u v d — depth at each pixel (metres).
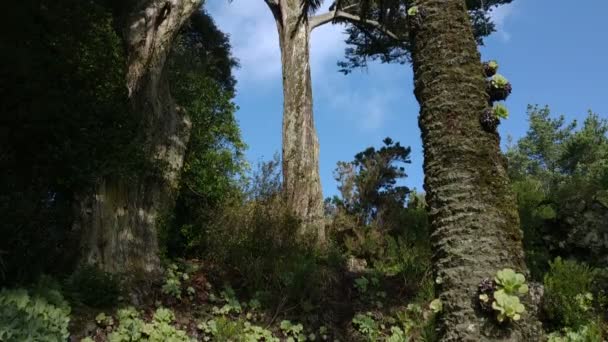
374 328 8.38
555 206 10.20
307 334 8.17
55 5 8.25
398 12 16.09
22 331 5.33
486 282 3.13
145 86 9.28
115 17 10.09
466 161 3.46
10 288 6.33
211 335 7.55
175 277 8.38
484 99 3.69
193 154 11.04
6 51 7.28
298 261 9.30
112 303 7.20
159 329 7.02
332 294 9.08
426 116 3.71
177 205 10.69
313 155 13.74
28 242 6.63
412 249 10.67
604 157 36.84
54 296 6.39
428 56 3.81
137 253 8.23
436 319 3.35
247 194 10.97
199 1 10.52
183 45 16.80
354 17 16.36
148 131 9.09
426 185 3.62
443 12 3.88
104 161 8.05
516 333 3.03
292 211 11.36
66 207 7.77
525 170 43.41
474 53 3.82
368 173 13.28
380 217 12.36
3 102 7.46
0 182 7.21
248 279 8.82
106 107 8.17
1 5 7.68
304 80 14.43
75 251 7.58
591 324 6.88
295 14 15.15
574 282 7.50
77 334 6.42
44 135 7.71
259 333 7.70
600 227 8.88
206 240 9.84
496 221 3.34
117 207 8.15
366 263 11.07
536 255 8.77
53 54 8.10
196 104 11.46
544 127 44.81
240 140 12.07
